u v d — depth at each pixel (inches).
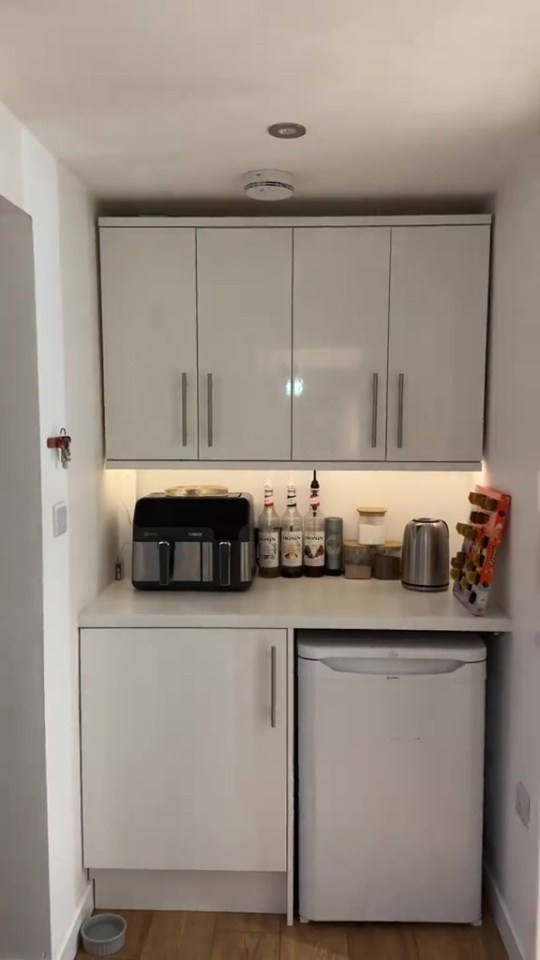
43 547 83.3
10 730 84.7
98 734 97.8
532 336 86.4
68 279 92.8
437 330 104.7
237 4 55.5
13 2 55.1
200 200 107.0
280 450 107.1
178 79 68.4
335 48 62.6
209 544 106.3
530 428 87.0
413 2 55.4
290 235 104.1
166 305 105.3
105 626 96.5
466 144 84.7
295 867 102.0
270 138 82.9
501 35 60.5
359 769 96.0
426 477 120.5
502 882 97.6
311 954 93.6
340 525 118.7
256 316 105.3
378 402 106.0
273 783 97.6
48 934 86.5
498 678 100.7
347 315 104.9
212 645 96.3
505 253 97.7
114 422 107.1
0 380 81.7
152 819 98.8
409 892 97.2
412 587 109.4
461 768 95.7
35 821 85.4
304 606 100.7
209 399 106.4
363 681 94.7
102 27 59.1
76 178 96.0
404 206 109.7
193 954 93.5
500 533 95.2
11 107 74.2
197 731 97.4
